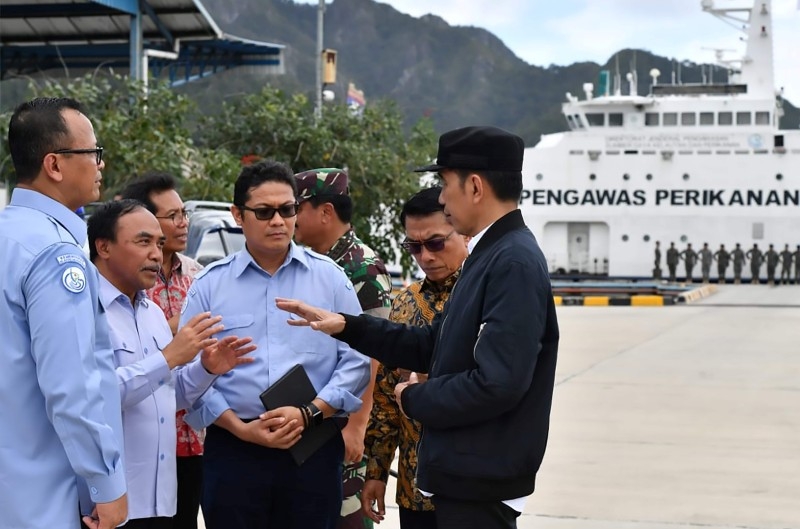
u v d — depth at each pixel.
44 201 3.52
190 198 15.87
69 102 3.61
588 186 36.09
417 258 4.70
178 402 4.34
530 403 3.63
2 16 28.11
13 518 3.36
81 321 3.34
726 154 35.50
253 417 4.38
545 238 36.69
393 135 21.02
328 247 5.20
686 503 7.29
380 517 4.85
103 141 15.40
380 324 4.05
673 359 15.34
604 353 16.11
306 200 5.11
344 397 4.37
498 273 3.56
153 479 4.19
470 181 3.71
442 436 3.63
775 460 8.62
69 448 3.31
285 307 4.02
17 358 3.36
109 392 3.53
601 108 36.09
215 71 35.66
